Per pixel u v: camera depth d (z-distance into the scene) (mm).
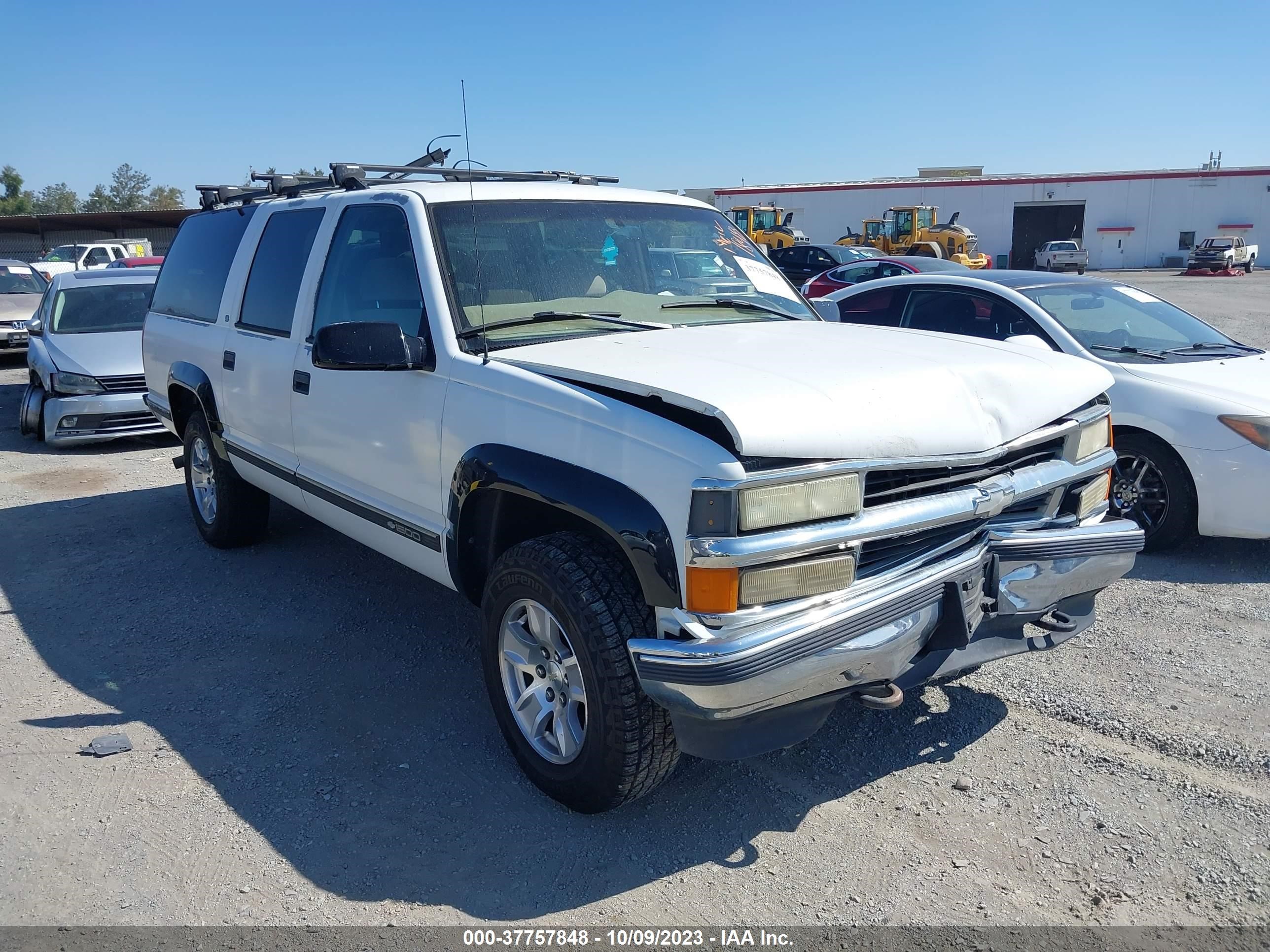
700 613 2623
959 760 3496
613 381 2959
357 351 3410
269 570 5602
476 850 3029
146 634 4734
